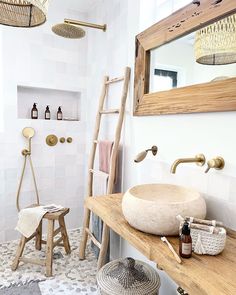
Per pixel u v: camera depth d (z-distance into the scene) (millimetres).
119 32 1940
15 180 2357
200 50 1179
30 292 1666
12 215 2375
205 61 1150
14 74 2252
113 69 2049
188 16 1199
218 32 1092
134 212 1000
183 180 1312
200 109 1155
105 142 1979
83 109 2627
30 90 2498
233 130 1034
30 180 2428
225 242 869
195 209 979
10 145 2303
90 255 2150
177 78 1321
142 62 1568
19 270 1911
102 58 2238
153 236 984
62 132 2547
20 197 2391
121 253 1955
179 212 949
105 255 1834
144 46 1544
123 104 1787
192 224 840
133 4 1736
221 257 828
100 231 1984
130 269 1343
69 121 2572
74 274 1881
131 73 1781
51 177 2533
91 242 2215
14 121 2301
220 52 1084
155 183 1431
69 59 2500
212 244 826
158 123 1502
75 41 2512
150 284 1271
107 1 2125
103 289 1242
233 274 730
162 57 1434
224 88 1035
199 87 1157
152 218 955
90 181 2166
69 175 2629
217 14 1049
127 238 1028
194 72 1214
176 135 1356
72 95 2715
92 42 2443
